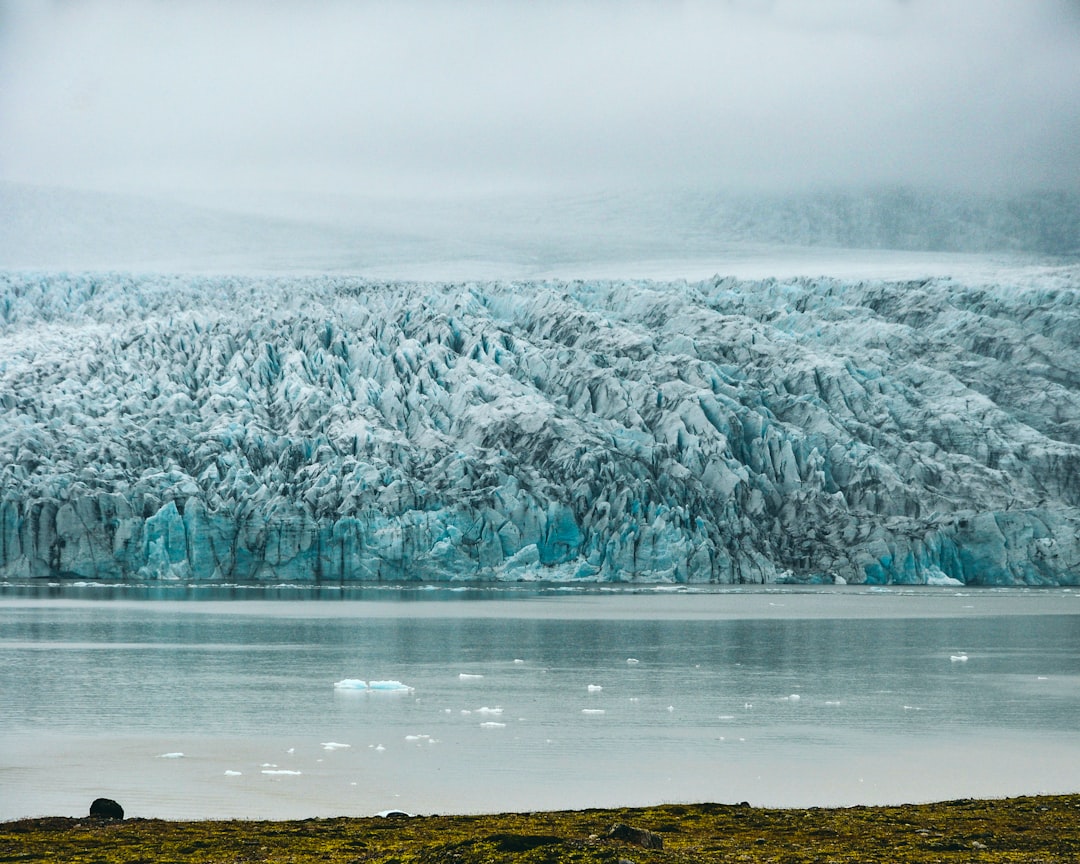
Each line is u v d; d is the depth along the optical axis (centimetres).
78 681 13888
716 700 12712
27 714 11506
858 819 7094
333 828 6862
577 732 10675
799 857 6091
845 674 15150
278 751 9744
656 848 5847
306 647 17900
